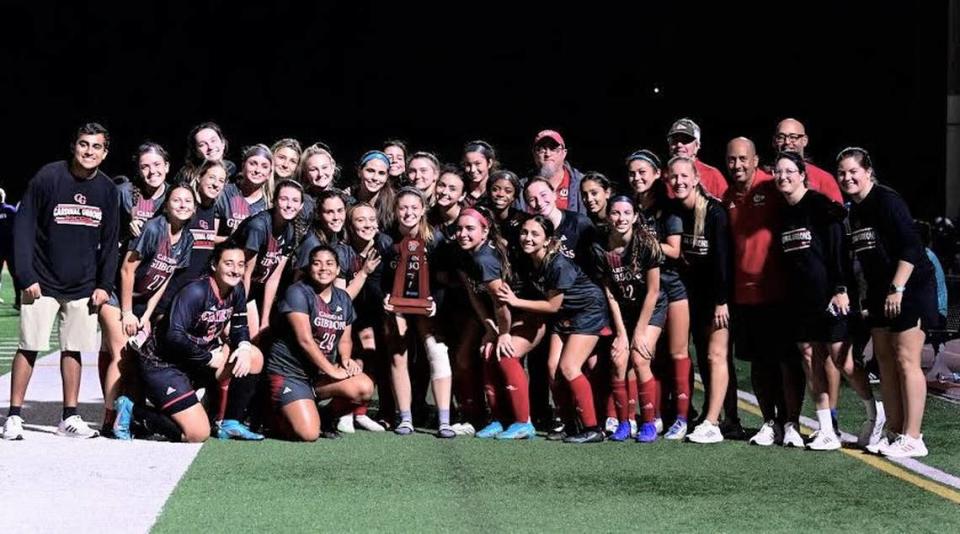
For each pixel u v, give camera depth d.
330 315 7.55
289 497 5.96
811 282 7.21
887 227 6.84
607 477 6.52
